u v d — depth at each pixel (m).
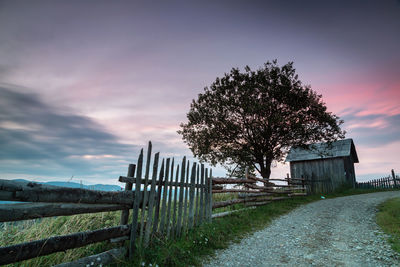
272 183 14.69
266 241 6.64
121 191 4.68
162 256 4.63
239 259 5.27
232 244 6.28
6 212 2.93
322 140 18.42
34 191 3.25
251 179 12.11
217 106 17.84
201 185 7.56
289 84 17.12
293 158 28.22
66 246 3.58
